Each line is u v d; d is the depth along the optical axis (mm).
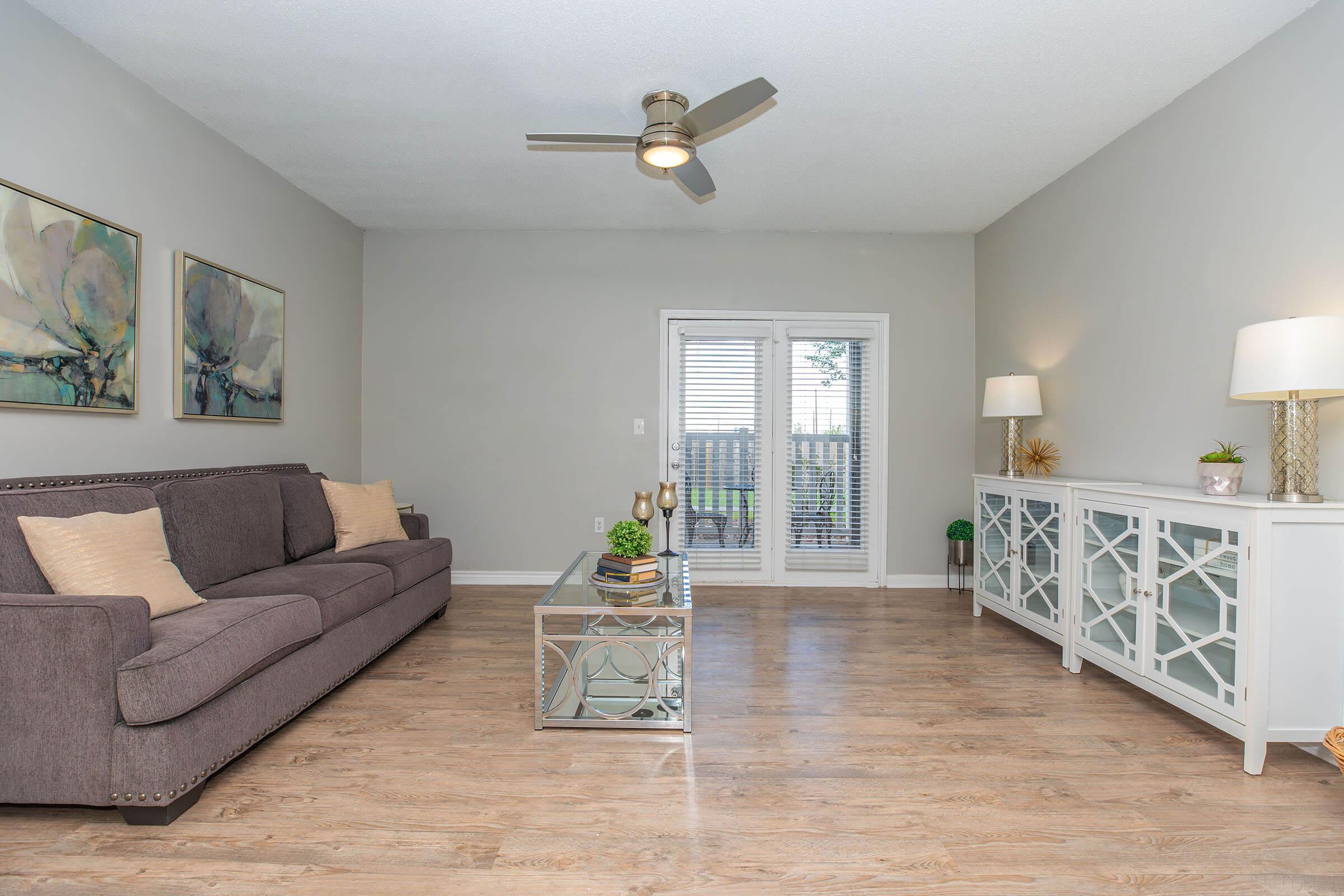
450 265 4633
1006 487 3508
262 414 3477
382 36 2379
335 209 4211
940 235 4664
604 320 4633
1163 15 2240
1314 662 1975
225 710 1865
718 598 4309
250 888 1459
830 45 2424
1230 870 1544
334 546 3369
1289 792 1889
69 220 2346
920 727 2324
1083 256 3457
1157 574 2400
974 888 1476
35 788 1649
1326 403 2188
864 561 4668
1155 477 2943
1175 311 2814
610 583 2617
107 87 2516
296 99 2834
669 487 3316
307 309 3943
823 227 4527
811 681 2783
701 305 4637
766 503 4672
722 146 3258
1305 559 1966
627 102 2857
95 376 2461
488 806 1798
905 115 2955
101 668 1633
